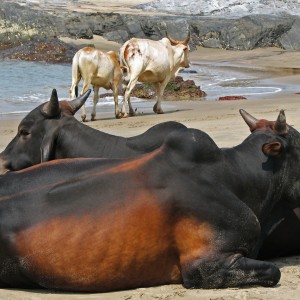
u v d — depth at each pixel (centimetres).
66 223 526
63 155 756
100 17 5353
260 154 607
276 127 623
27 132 770
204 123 1596
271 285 542
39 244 525
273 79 3328
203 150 554
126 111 2128
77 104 792
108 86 1983
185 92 2650
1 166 770
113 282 531
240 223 548
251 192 586
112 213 527
